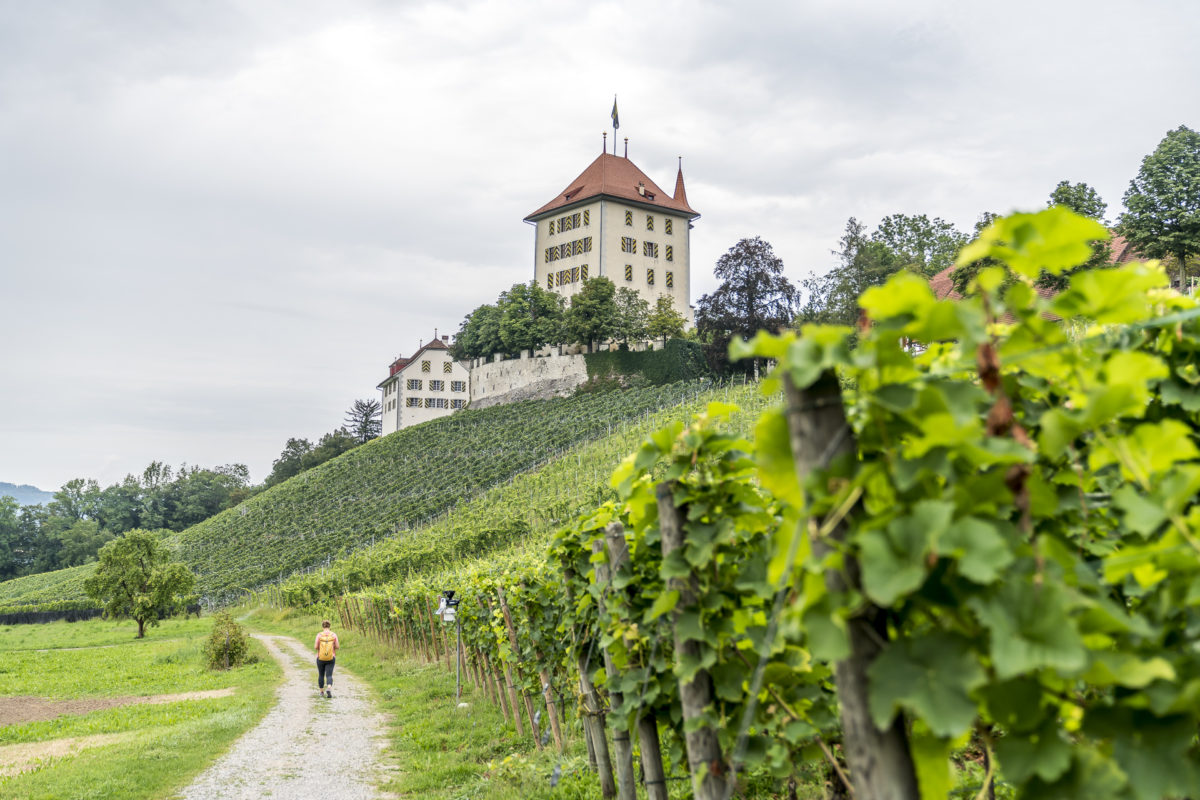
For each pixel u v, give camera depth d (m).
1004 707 1.57
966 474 1.78
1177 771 1.49
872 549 1.56
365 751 10.91
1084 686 2.24
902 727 1.77
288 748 11.22
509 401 91.12
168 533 129.88
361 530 68.50
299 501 89.56
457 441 84.75
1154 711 1.52
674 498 3.34
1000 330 2.05
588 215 90.25
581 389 84.25
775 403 46.34
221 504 153.12
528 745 9.94
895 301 1.69
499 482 65.81
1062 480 2.51
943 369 2.43
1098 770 1.52
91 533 139.00
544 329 89.19
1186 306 2.40
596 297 83.69
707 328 79.38
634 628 4.43
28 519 146.00
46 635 46.09
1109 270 1.75
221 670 23.50
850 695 1.77
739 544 3.51
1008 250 1.72
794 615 1.77
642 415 70.19
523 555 21.34
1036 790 1.57
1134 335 2.51
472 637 14.52
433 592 20.86
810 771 4.49
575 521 6.38
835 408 1.83
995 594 1.52
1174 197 41.19
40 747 12.65
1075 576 1.67
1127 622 1.51
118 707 16.80
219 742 11.58
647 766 4.61
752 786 5.10
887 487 1.78
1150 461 1.80
